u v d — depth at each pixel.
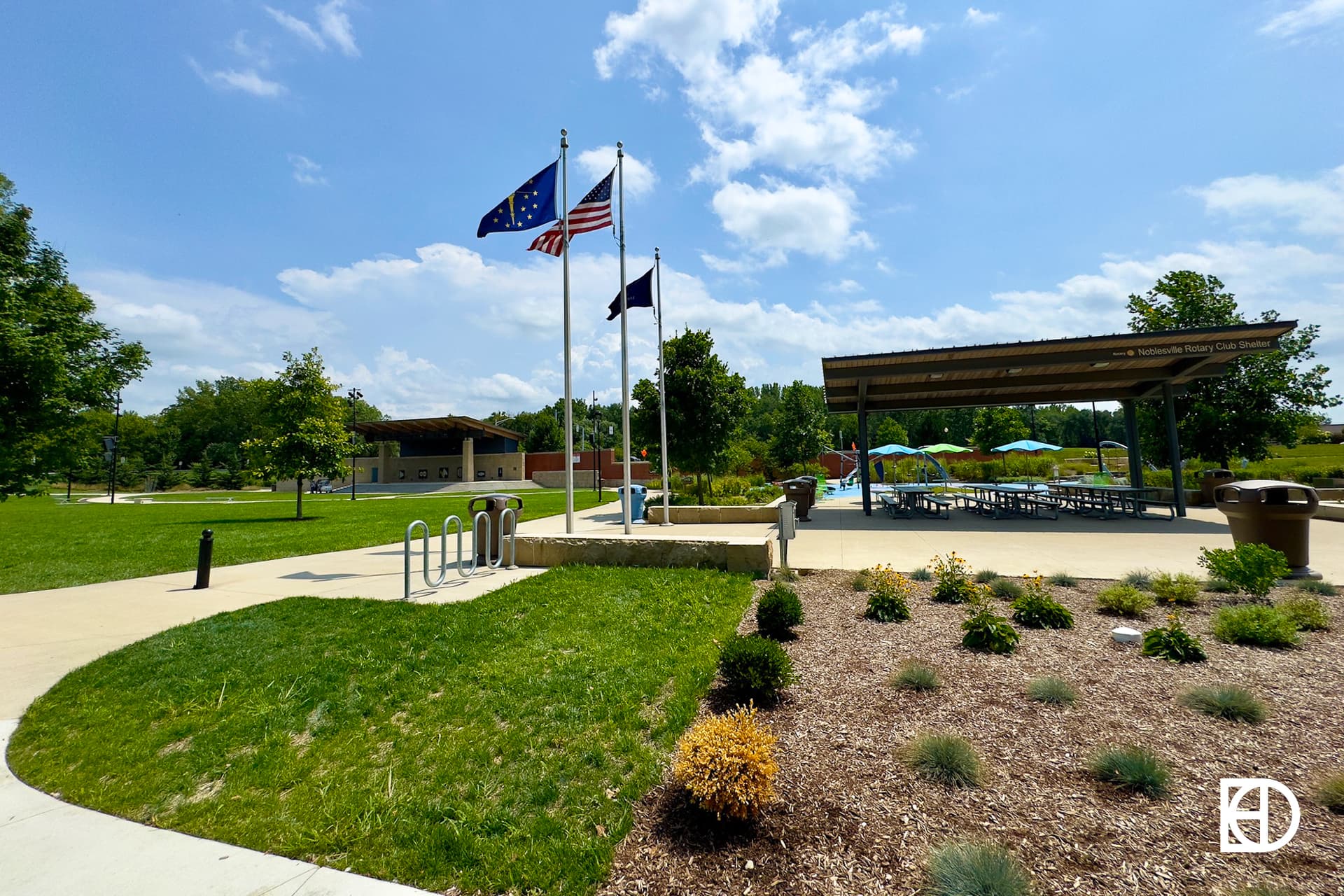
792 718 3.43
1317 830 2.23
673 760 3.01
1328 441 37.84
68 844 2.58
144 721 3.76
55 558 10.33
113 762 3.29
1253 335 11.60
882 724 3.28
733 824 2.45
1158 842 2.20
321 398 20.41
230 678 4.35
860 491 28.41
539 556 8.30
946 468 38.31
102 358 13.26
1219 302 17.95
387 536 13.53
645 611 5.76
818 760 2.93
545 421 67.06
